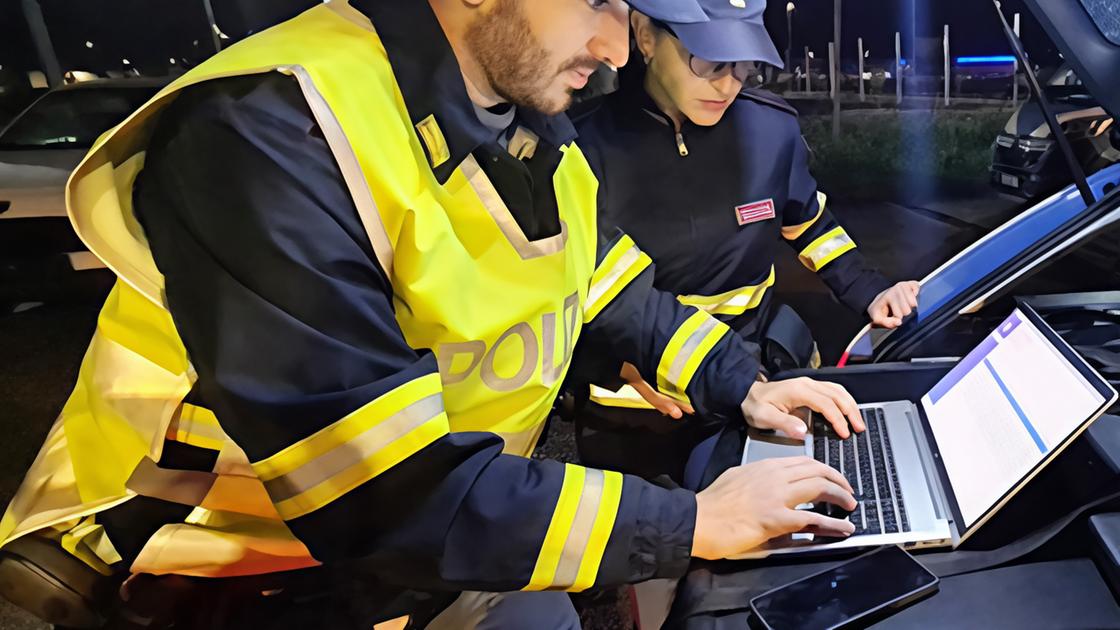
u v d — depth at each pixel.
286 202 0.66
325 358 0.67
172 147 0.69
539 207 0.92
